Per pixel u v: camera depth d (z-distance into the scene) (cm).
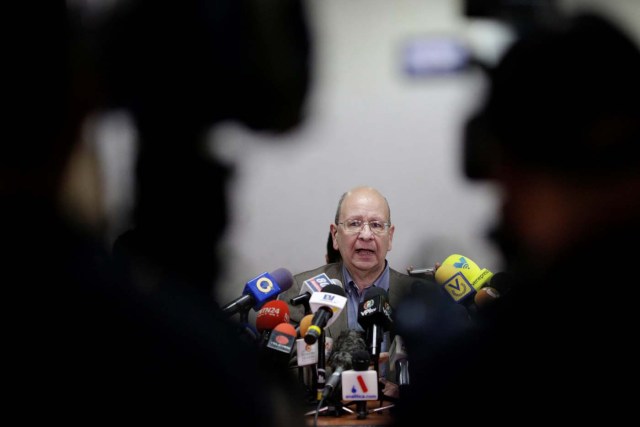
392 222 1074
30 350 175
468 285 615
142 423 177
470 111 217
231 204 960
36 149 177
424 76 1073
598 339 201
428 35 1066
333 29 1082
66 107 180
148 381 178
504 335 209
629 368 199
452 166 1070
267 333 560
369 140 1080
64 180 182
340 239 755
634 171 203
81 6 186
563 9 208
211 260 581
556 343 203
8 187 177
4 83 174
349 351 550
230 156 960
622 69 199
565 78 200
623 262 203
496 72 209
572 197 205
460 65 1055
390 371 591
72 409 175
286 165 1063
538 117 202
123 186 616
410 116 1077
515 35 221
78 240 184
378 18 1078
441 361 218
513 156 208
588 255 205
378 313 560
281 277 625
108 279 183
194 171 600
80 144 184
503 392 205
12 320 175
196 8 582
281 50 700
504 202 213
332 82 1084
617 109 200
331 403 529
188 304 193
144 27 557
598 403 200
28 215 178
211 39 602
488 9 1011
